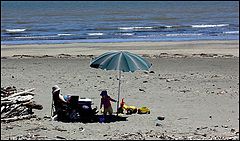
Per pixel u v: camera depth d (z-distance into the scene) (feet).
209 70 153.89
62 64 168.25
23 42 265.95
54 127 79.82
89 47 234.38
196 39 277.85
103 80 135.13
